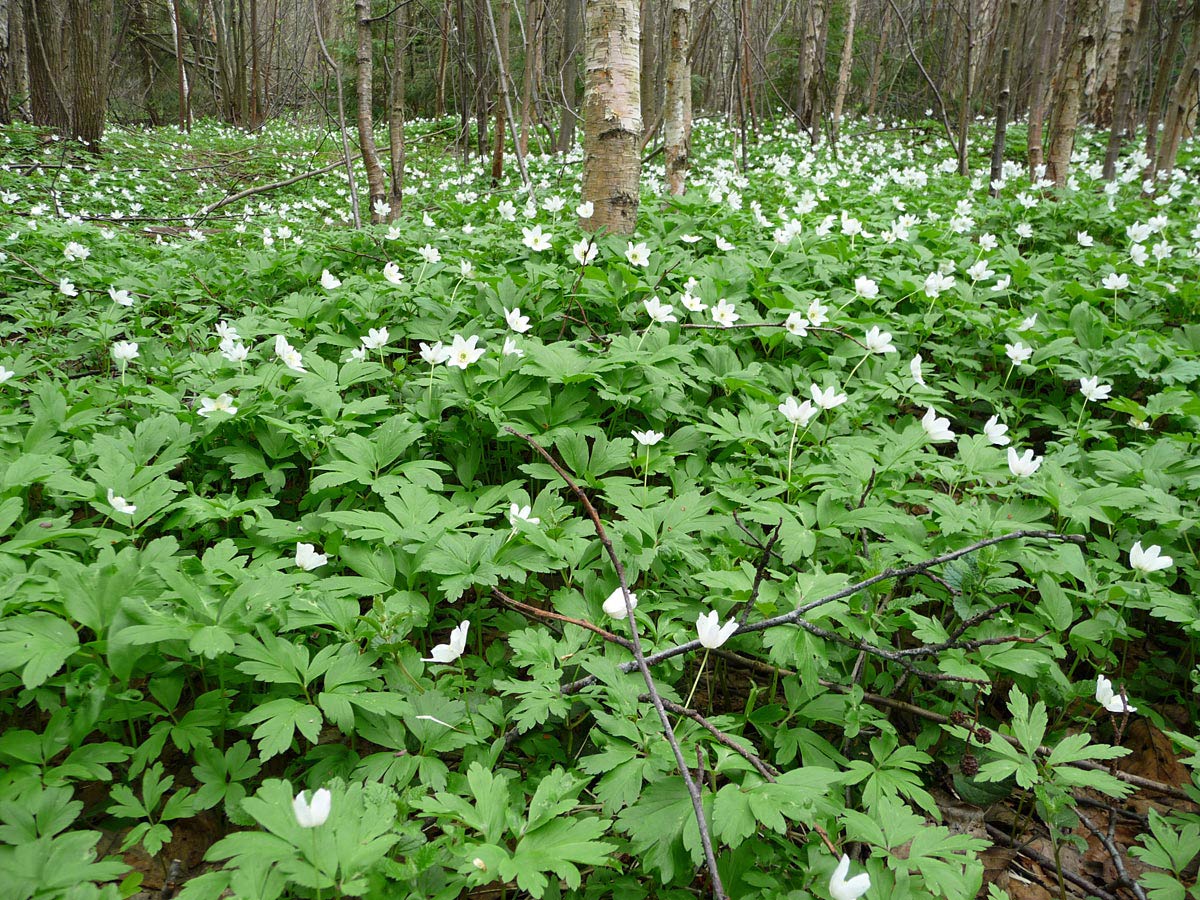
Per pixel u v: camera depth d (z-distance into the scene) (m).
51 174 14.77
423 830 2.25
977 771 2.75
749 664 2.93
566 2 16.70
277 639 2.45
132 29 36.34
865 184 12.85
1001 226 9.30
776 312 5.38
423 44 25.08
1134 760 3.07
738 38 12.04
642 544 3.12
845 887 1.84
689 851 2.07
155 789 2.25
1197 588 3.32
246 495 3.71
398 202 9.22
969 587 2.93
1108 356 5.12
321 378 4.19
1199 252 7.65
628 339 4.54
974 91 25.11
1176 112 13.09
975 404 5.33
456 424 4.00
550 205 7.70
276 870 1.82
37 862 1.84
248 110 33.97
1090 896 2.52
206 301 6.36
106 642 2.33
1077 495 3.55
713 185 10.84
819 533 3.18
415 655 2.67
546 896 2.22
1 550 2.67
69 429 3.65
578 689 2.61
